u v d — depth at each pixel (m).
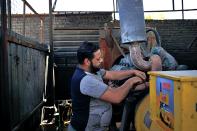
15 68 3.75
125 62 4.29
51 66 7.09
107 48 5.31
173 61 3.98
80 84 2.53
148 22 7.58
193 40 7.54
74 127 2.62
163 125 2.10
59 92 7.37
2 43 3.15
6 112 3.17
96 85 2.50
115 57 5.28
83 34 7.24
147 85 2.86
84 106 2.56
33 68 5.19
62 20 8.29
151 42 4.67
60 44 7.25
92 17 8.20
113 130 3.41
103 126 2.63
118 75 2.99
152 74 2.30
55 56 7.27
